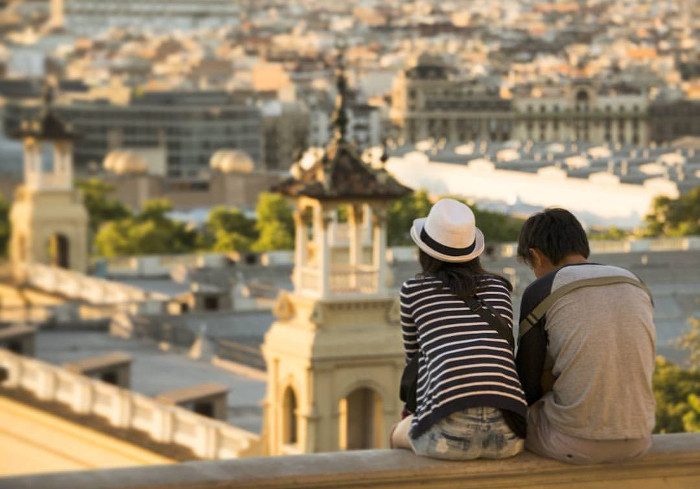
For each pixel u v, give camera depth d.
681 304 96.50
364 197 71.56
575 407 23.22
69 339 138.25
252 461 23.16
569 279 23.47
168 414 87.38
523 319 23.69
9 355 103.06
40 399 99.06
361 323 72.12
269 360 74.12
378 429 72.25
